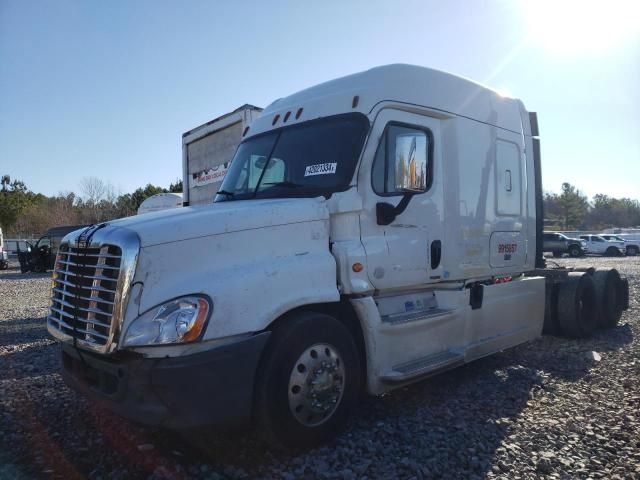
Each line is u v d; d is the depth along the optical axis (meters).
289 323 3.82
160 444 4.06
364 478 3.48
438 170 5.25
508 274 6.41
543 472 3.59
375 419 4.53
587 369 6.12
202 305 3.42
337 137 4.71
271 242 3.95
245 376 3.52
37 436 4.25
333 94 5.03
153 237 3.52
